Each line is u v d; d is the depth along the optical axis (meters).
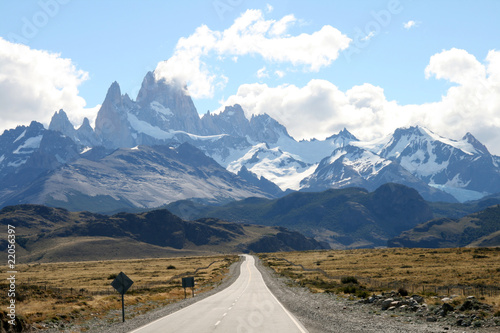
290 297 54.34
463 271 89.25
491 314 30.70
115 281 37.69
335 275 97.44
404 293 46.00
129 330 30.83
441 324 29.59
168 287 84.31
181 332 28.64
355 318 33.34
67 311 44.06
